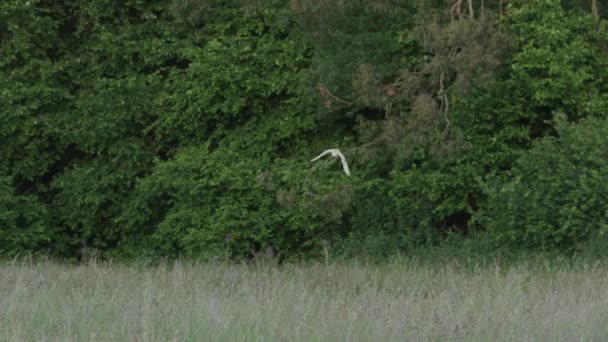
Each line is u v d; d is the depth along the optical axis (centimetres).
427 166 6825
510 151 6725
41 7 8031
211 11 7700
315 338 3019
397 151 6309
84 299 3931
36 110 7838
